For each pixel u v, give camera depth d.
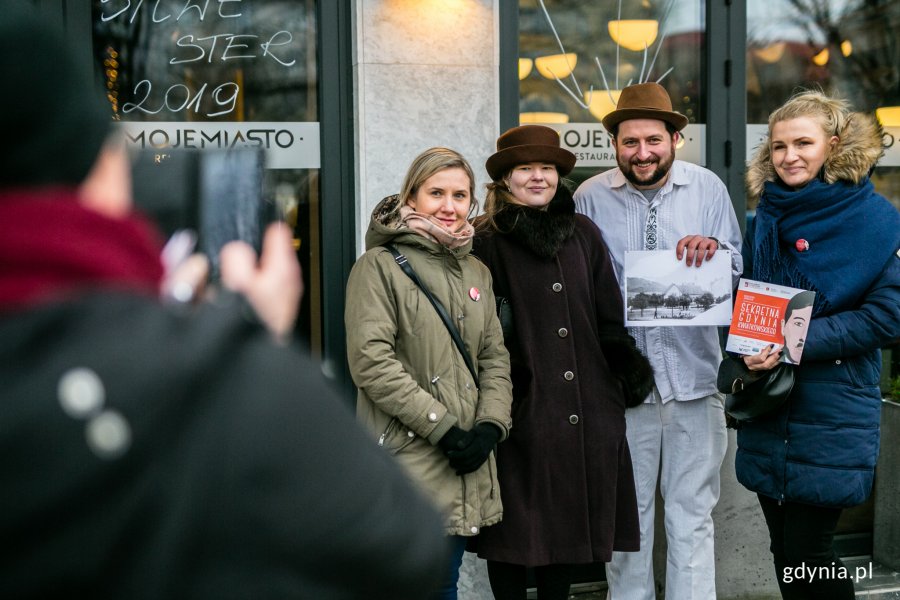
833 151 3.20
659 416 3.57
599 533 3.26
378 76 3.78
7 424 0.65
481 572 3.91
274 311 0.99
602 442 3.29
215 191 1.03
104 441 0.66
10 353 0.66
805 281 3.21
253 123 3.90
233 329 0.74
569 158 3.32
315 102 3.93
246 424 0.71
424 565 0.79
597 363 3.34
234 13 3.86
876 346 3.13
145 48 3.81
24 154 0.71
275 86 3.91
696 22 4.30
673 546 3.62
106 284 0.72
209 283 0.97
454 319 3.01
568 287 3.31
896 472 4.35
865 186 3.20
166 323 0.72
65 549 0.65
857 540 4.54
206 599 0.69
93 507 0.65
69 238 0.70
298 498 0.72
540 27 4.13
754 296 3.20
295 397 0.74
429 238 3.01
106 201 0.77
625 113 3.49
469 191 3.11
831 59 4.42
